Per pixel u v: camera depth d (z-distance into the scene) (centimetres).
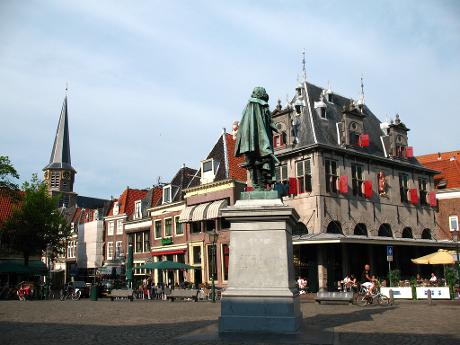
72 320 1390
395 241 2969
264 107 1066
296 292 968
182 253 3716
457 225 3684
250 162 1057
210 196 3475
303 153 3006
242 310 913
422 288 2480
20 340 938
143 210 4538
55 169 9588
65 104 9994
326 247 2891
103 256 5219
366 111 3681
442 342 902
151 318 1448
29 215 3653
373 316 1479
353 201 3083
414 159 3700
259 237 948
